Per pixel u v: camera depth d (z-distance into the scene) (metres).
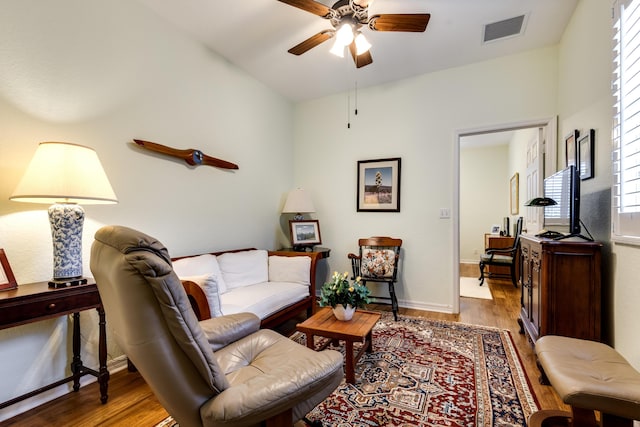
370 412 1.59
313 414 1.57
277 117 3.94
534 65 2.95
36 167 1.55
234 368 1.35
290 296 2.69
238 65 3.23
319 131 4.09
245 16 2.45
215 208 2.99
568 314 1.83
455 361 2.15
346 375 1.87
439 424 1.50
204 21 2.51
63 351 1.85
